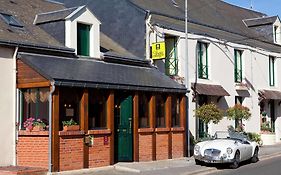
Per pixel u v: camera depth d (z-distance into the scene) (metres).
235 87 27.33
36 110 15.09
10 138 15.12
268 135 28.89
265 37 32.38
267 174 15.75
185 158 19.81
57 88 14.54
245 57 28.66
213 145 17.77
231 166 17.59
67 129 14.77
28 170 13.87
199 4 29.78
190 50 23.77
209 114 22.00
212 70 25.42
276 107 32.38
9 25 17.03
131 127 17.62
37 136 14.66
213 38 25.59
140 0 23.88
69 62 16.83
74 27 17.70
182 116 20.12
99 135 15.98
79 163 15.18
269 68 31.72
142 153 17.91
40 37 17.33
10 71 15.30
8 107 15.14
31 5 20.34
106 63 18.77
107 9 23.12
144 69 20.44
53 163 14.28
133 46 21.94
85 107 15.50
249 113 25.94
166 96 19.34
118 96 17.67
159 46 21.06
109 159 16.33
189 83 23.28
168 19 23.08
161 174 15.34
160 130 18.75
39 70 14.73
